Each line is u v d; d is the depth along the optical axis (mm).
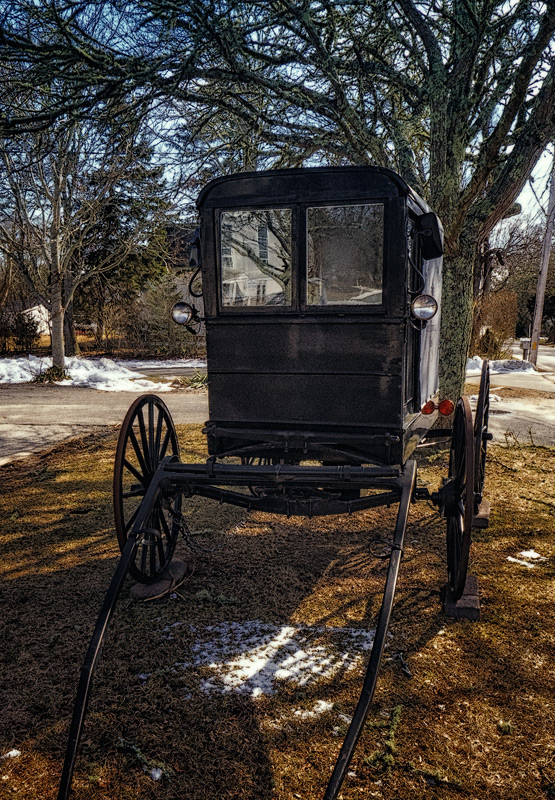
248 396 3736
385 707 2832
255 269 3631
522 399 12875
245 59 8070
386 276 3385
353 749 2182
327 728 2691
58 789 2365
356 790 2344
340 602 3885
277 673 3098
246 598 3938
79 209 16391
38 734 2680
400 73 7531
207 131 9750
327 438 3586
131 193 15367
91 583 4188
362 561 4551
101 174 14758
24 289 28047
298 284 3533
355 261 3439
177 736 2650
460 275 7559
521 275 37000
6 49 7250
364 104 8461
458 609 3660
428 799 2297
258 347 3670
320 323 3527
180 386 16203
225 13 6762
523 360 22188
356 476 3443
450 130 6938
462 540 3398
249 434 3721
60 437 9461
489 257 20062
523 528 5234
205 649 3332
